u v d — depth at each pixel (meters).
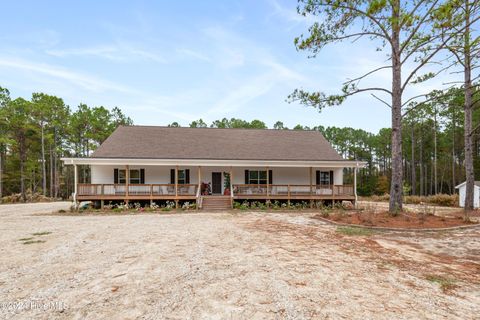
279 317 3.41
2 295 4.14
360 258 6.05
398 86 11.39
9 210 17.58
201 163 17.17
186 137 21.34
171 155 18.28
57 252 6.59
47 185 44.28
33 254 6.42
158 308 3.68
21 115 34.12
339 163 18.00
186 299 3.95
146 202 17.52
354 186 18.22
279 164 17.66
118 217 13.38
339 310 3.60
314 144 22.11
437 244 7.46
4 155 38.22
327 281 4.65
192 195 17.12
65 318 3.45
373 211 12.12
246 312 3.54
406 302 3.87
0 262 5.81
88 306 3.76
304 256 6.18
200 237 8.27
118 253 6.46
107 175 18.27
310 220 11.99
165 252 6.53
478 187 18.72
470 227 9.73
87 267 5.45
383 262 5.76
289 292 4.18
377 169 58.88
